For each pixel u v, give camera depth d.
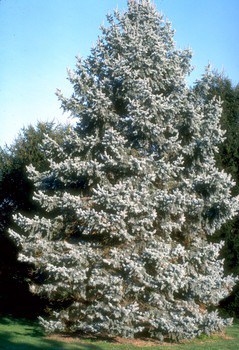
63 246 11.77
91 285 10.97
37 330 12.74
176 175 12.15
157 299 10.81
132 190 10.95
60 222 12.36
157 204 11.16
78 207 11.69
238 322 16.36
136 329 10.75
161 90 13.85
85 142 12.67
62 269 10.52
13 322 14.52
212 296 12.16
